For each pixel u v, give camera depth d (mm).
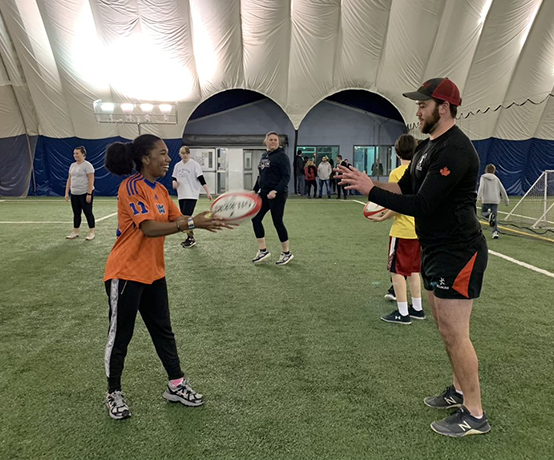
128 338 2646
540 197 13461
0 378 3135
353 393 2934
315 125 22500
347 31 18547
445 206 2365
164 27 17406
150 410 2734
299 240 8750
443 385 3039
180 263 6734
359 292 5270
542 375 3186
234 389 2992
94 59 18422
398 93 20422
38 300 4930
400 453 2326
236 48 18578
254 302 4891
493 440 2436
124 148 2574
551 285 5512
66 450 2338
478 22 17578
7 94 18406
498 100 20188
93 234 8672
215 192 21422
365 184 2355
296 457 2287
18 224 10609
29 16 16875
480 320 4301
